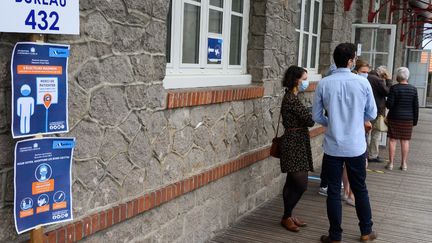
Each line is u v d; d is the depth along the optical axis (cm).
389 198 663
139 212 345
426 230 533
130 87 326
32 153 244
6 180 244
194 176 420
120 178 325
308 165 495
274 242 478
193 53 447
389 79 920
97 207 307
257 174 571
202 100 417
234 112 493
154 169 363
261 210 575
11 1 225
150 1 337
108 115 308
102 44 297
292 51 640
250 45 549
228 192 500
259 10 540
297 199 507
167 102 369
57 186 259
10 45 238
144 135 346
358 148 460
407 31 2117
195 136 421
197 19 445
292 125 491
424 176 815
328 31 826
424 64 2508
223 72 498
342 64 464
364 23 1071
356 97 454
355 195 483
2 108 238
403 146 857
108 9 299
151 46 343
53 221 259
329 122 463
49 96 250
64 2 252
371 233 491
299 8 704
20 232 241
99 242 313
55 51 250
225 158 482
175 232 405
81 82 284
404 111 842
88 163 296
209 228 468
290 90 493
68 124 271
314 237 496
